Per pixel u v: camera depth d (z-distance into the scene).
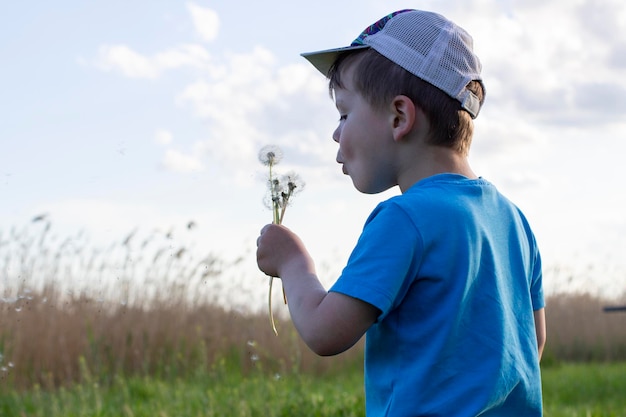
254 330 8.67
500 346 1.64
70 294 7.34
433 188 1.69
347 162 1.83
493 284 1.68
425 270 1.60
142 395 6.43
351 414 5.06
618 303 13.89
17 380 6.53
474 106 1.77
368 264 1.57
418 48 1.73
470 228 1.66
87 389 6.07
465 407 1.58
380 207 1.66
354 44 1.82
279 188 1.94
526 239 1.90
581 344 13.01
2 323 6.60
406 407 1.58
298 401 5.50
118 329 7.58
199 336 8.05
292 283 1.69
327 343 1.57
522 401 1.69
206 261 8.38
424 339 1.60
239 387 6.63
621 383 8.70
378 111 1.75
